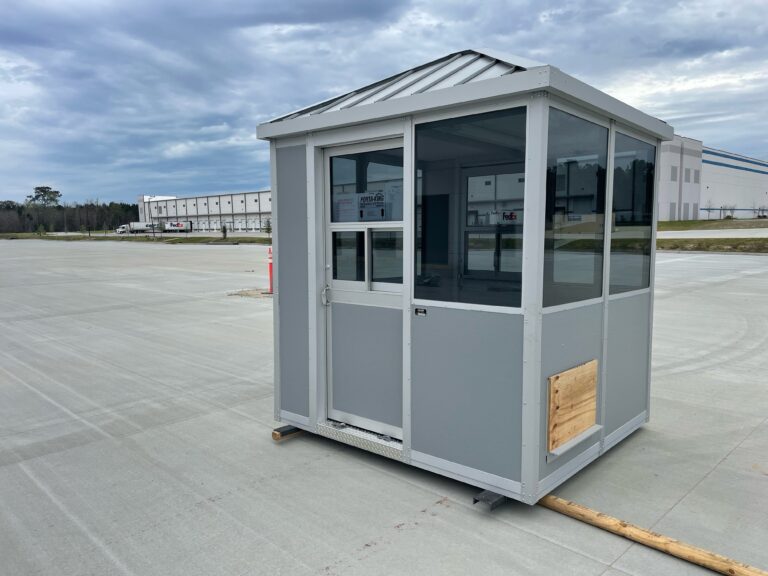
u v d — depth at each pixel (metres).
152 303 11.70
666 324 8.73
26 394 5.47
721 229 40.38
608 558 2.63
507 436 3.02
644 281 4.06
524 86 2.73
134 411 4.93
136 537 2.87
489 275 3.01
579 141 3.11
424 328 3.32
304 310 4.04
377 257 3.66
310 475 3.58
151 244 47.19
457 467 3.26
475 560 2.61
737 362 6.44
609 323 3.60
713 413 4.71
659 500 3.21
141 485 3.48
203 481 3.52
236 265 21.89
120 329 8.88
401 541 2.78
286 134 3.92
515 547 2.72
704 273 16.77
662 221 50.97
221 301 11.91
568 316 3.13
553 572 2.52
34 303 11.91
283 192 4.09
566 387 3.09
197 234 73.25
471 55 3.67
